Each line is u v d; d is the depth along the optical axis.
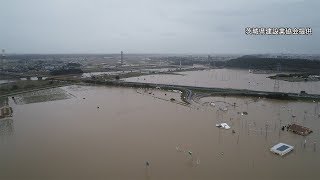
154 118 106.94
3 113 112.62
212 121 102.00
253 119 104.00
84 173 60.47
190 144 77.19
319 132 88.12
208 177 58.53
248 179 57.62
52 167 63.47
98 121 102.50
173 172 60.69
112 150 73.00
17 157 69.06
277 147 72.25
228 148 74.19
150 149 73.62
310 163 65.12
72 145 76.88
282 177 58.41
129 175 59.41
